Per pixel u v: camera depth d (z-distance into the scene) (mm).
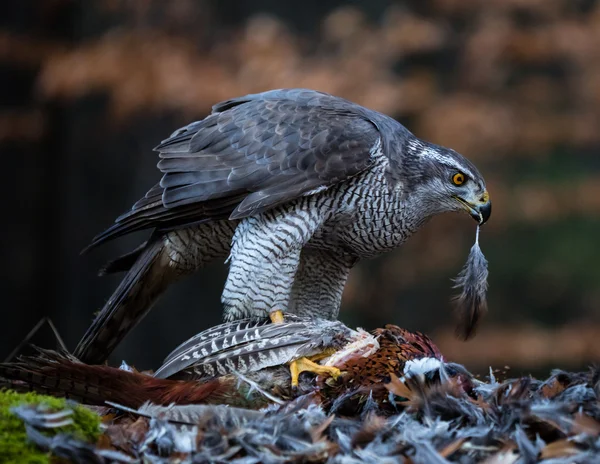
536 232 18047
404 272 15680
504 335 15484
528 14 16312
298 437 4555
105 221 17891
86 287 17906
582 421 4531
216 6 17703
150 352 16984
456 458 4469
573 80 16375
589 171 17922
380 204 6809
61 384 5328
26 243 17703
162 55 15141
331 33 15727
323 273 7352
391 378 5047
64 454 4301
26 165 17609
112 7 16172
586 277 17750
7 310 17547
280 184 6512
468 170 6930
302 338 5793
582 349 15219
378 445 4473
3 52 16078
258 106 6887
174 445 4566
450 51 16984
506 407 4734
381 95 14430
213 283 17203
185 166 6660
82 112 17625
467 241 16891
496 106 15648
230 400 5582
